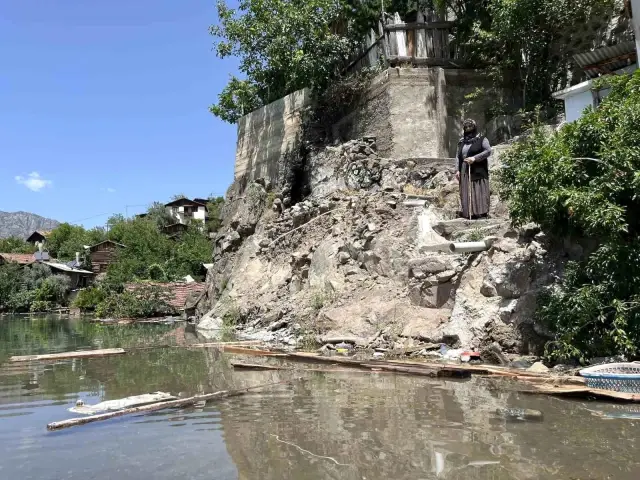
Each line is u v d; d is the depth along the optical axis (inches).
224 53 832.3
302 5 769.6
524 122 591.5
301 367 342.3
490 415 202.7
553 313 289.6
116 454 169.3
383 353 366.3
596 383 230.4
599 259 273.7
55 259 2229.3
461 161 434.6
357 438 178.7
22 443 184.2
